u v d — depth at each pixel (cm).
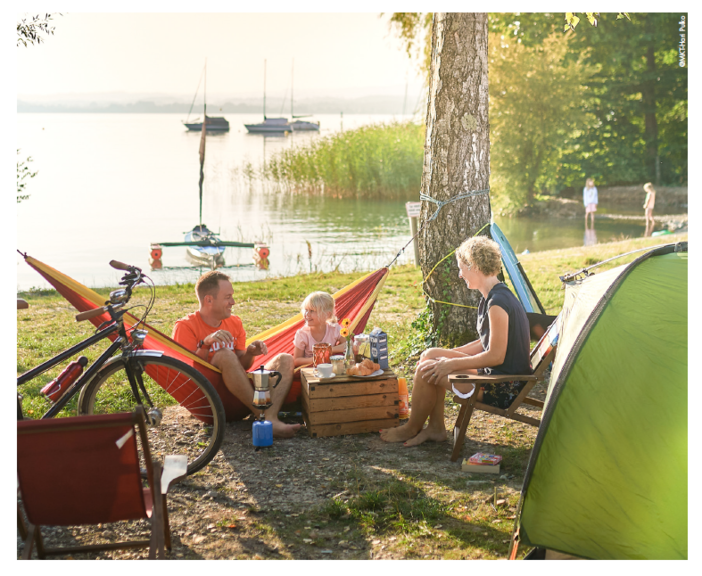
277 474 365
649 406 258
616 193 2847
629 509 250
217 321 443
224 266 1441
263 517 316
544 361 382
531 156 2714
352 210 2495
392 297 923
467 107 570
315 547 289
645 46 2755
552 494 262
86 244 1748
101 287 1178
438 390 404
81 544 292
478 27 564
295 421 460
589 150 2916
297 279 1146
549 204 2756
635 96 2917
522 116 2673
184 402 395
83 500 247
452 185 577
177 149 5144
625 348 274
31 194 2823
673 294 289
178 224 2136
